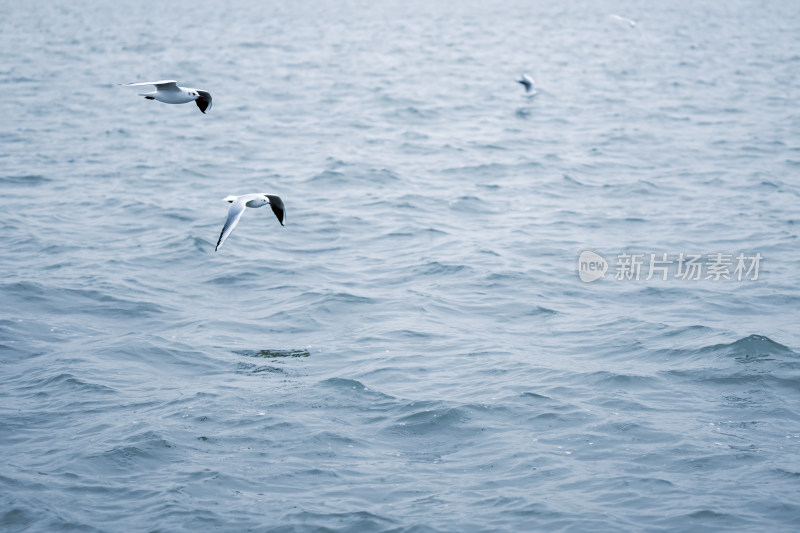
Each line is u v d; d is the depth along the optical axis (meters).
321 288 26.20
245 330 23.48
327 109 57.69
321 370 20.95
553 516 15.09
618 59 85.19
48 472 16.58
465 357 21.55
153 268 28.11
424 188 38.12
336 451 17.34
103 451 17.19
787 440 17.50
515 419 18.47
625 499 15.58
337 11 149.00
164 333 23.17
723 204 35.22
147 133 49.69
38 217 33.28
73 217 33.44
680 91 65.62
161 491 15.95
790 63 81.00
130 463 16.88
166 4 161.00
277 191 37.44
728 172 40.56
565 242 30.75
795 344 21.78
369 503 15.63
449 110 57.59
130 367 21.14
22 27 113.75
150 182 38.88
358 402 19.28
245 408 19.02
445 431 18.11
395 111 56.66
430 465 16.91
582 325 23.59
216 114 55.94
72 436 17.89
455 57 86.62
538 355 21.67
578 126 52.28
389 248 30.33
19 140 47.22
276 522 15.05
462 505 15.52
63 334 23.03
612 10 150.62
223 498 15.78
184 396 19.59
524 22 128.88
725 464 16.61
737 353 21.25
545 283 26.72
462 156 44.31
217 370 21.05
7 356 21.64
